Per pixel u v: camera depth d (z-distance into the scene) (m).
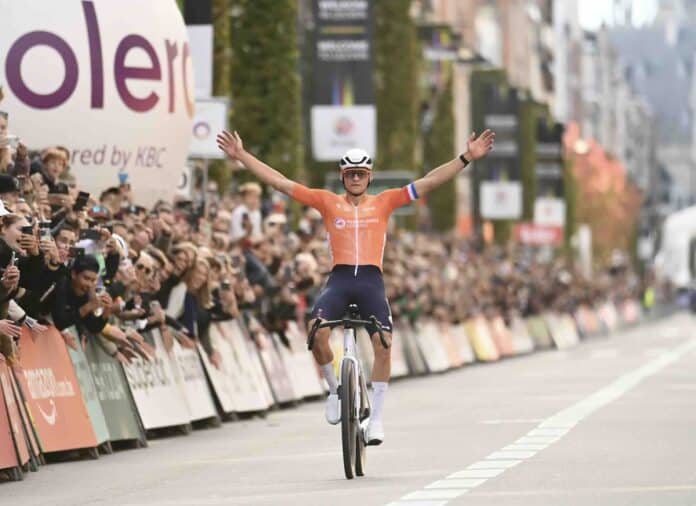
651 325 157.38
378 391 25.20
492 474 24.11
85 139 37.41
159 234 35.19
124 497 22.86
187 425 33.88
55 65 36.81
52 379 27.95
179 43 39.44
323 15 67.94
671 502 20.69
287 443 31.17
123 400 30.70
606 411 36.31
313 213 55.09
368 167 25.52
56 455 28.61
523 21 188.38
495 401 41.56
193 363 35.56
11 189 26.62
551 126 134.00
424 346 61.84
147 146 38.56
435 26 100.75
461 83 142.25
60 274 28.14
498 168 112.25
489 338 76.94
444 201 108.19
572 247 172.88
